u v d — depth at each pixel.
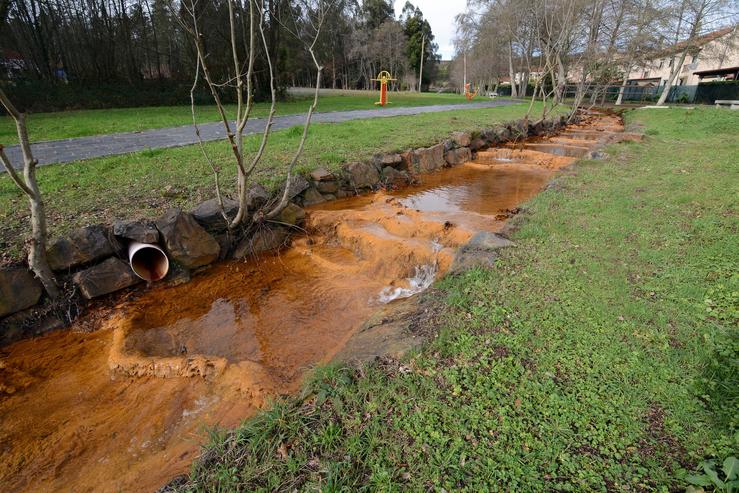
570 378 2.58
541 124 16.23
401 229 6.01
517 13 26.81
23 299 4.02
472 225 5.87
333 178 7.62
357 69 57.59
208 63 22.22
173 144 9.25
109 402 3.22
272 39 22.72
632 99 37.03
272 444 2.20
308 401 2.51
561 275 3.84
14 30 19.98
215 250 5.37
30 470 2.65
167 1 5.76
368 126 12.59
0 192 5.84
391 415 2.34
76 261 4.38
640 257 4.19
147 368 3.50
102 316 4.30
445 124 13.70
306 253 5.88
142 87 22.48
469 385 2.53
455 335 3.02
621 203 5.88
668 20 25.00
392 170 8.95
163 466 2.58
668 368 2.64
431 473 1.98
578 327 3.07
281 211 6.20
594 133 16.36
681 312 3.23
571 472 1.98
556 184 7.21
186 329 4.17
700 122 15.43
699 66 37.28
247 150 8.64
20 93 17.91
